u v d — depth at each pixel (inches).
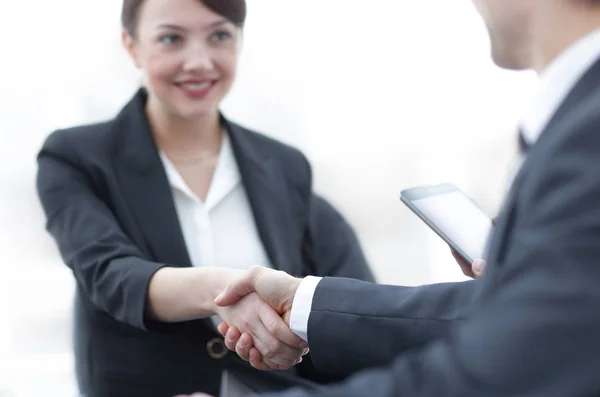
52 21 97.5
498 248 23.3
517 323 20.5
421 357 23.5
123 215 58.2
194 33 59.3
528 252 21.2
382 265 110.1
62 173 59.1
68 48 98.3
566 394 19.7
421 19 111.6
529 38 26.5
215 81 60.8
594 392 19.6
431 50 112.8
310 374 58.0
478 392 21.1
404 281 110.3
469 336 22.1
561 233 20.6
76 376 59.4
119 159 59.6
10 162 96.8
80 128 61.5
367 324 38.1
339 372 39.5
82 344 57.9
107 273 53.6
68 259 56.6
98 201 58.6
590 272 19.9
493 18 26.9
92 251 55.2
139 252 56.1
